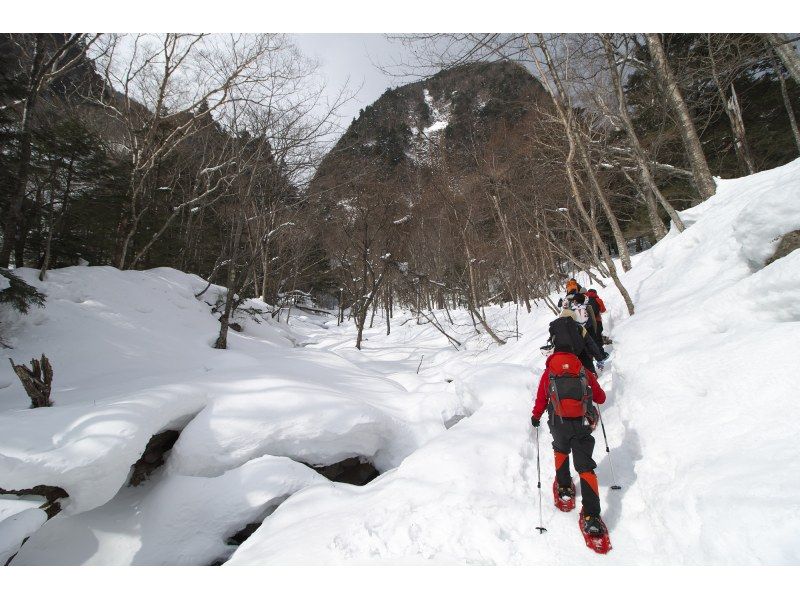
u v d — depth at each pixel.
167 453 5.52
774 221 3.85
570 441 3.03
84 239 13.88
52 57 9.66
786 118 15.38
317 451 5.46
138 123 15.32
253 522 4.57
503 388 5.27
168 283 12.98
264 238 17.86
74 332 8.32
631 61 10.14
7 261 8.40
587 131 10.04
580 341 3.39
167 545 4.34
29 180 11.23
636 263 9.56
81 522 4.62
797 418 2.38
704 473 2.39
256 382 6.23
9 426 4.20
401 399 7.16
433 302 31.05
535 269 15.18
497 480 3.48
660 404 3.30
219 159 16.53
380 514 3.26
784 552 1.78
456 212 15.38
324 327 33.25
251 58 12.33
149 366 8.13
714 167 16.20
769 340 2.98
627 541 2.62
